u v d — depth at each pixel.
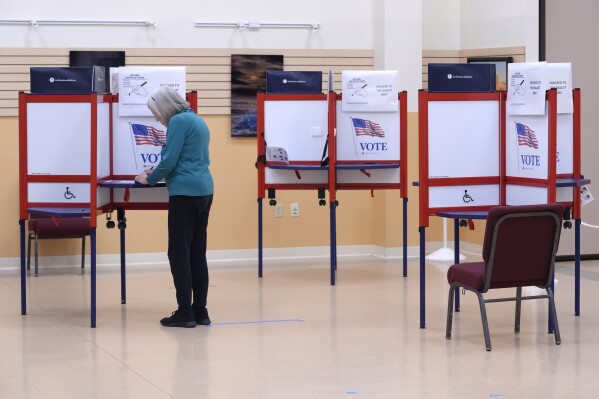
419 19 10.72
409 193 10.83
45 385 5.35
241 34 10.47
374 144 9.13
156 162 7.36
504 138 6.92
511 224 6.04
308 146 9.16
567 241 10.53
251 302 7.99
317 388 5.24
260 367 5.73
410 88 10.73
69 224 9.64
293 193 10.78
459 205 6.85
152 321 7.19
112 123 7.37
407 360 5.89
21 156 7.11
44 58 9.96
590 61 10.45
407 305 7.80
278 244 10.77
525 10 10.23
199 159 6.84
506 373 5.55
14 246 9.96
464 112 6.82
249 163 10.57
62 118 7.06
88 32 10.07
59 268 10.02
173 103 6.88
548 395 5.09
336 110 9.09
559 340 6.32
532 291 8.45
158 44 10.25
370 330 6.81
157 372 5.63
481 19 10.86
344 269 9.91
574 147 7.33
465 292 8.20
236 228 10.59
